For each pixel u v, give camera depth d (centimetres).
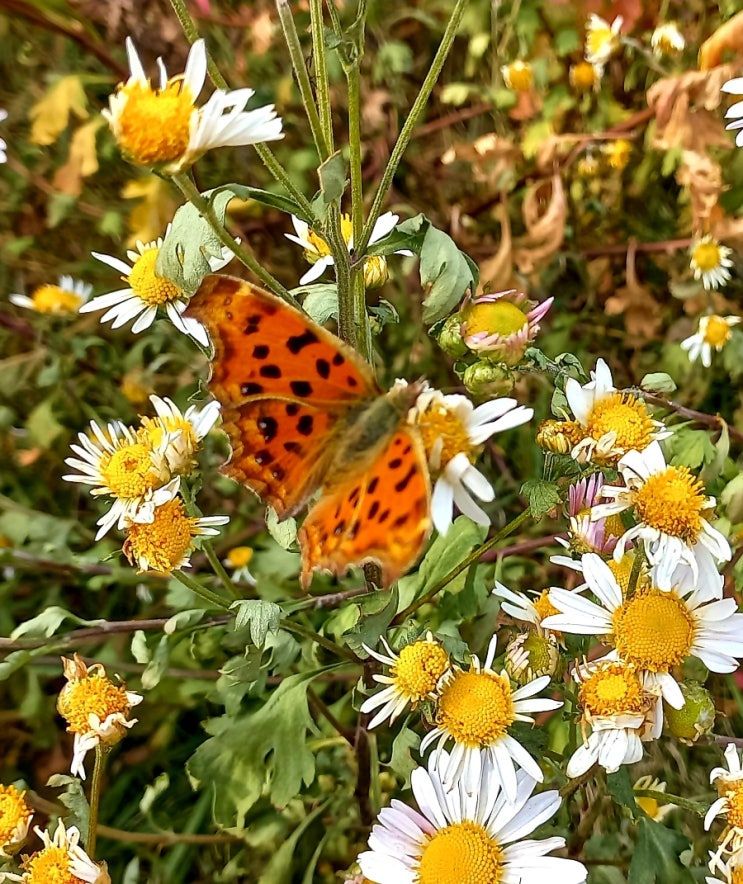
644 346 22
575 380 12
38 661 17
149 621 14
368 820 15
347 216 13
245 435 10
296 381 10
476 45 22
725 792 11
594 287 22
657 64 21
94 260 22
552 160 21
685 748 16
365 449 9
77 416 20
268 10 21
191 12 20
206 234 10
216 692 15
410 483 8
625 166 22
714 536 11
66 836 12
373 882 12
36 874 11
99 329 21
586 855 13
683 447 16
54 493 20
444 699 11
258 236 21
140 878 17
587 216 22
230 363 9
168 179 9
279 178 10
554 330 21
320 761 17
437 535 15
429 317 11
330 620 16
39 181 21
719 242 21
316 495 13
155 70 20
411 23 22
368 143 21
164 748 17
